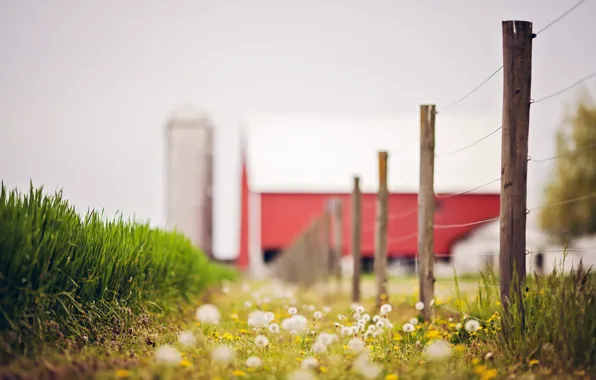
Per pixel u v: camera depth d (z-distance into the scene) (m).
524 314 7.54
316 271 23.81
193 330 9.22
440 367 6.57
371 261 46.97
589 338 6.66
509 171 7.95
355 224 17.17
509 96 7.99
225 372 6.17
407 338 8.58
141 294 9.54
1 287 6.45
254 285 29.98
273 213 49.75
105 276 8.25
